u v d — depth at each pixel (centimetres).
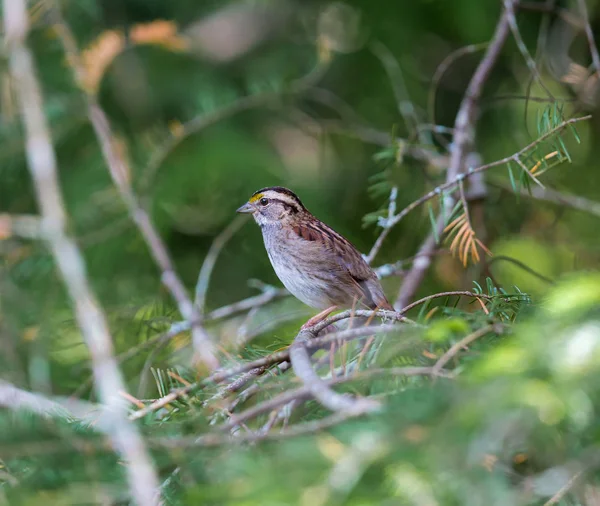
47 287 1190
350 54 1404
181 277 1314
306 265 1061
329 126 1345
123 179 1180
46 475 461
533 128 1295
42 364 1095
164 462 475
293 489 387
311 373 511
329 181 1364
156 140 1371
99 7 1359
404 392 455
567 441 410
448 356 472
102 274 1252
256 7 1484
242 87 1441
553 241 1277
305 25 1450
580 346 402
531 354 410
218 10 1448
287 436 428
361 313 729
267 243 1129
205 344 903
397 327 525
